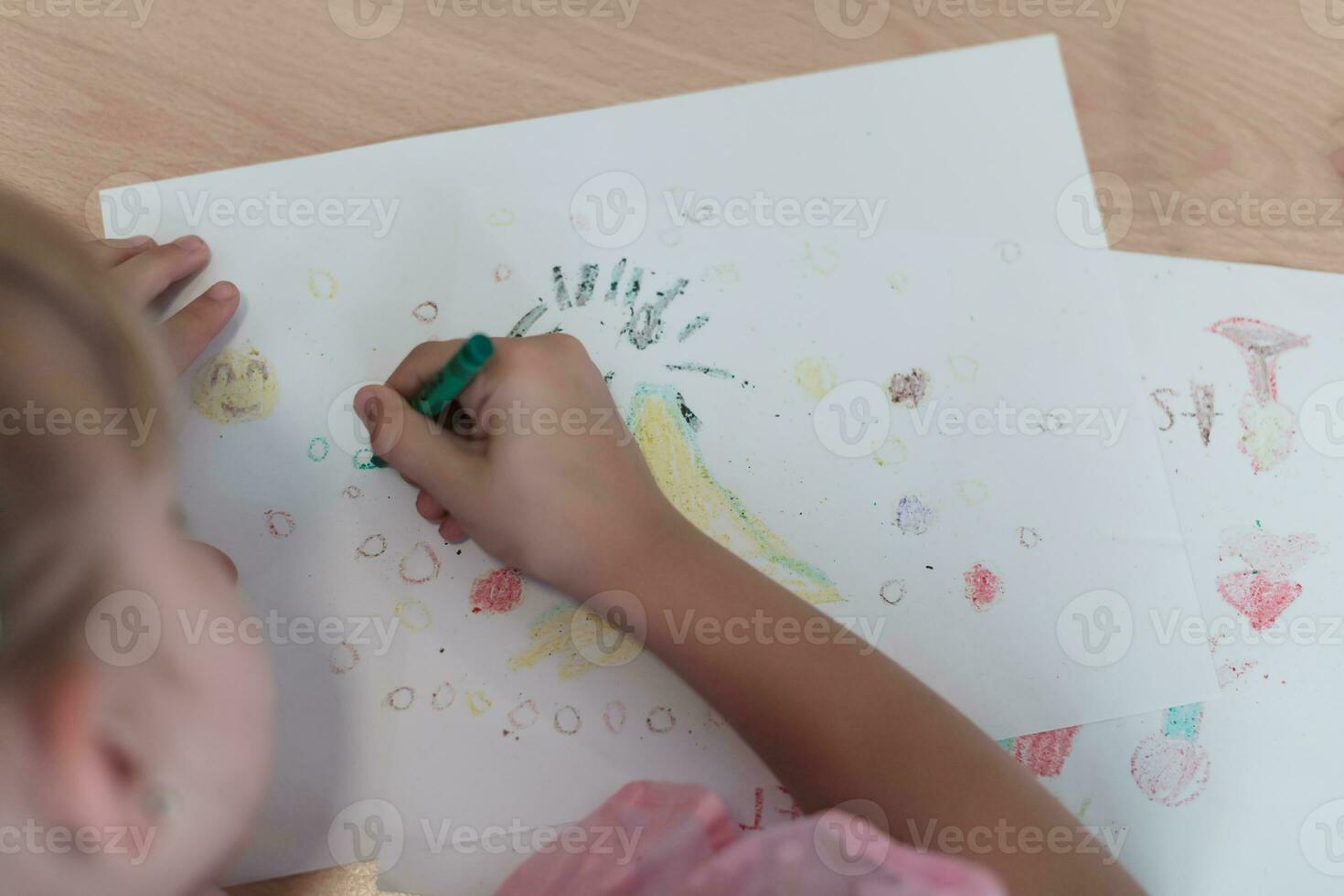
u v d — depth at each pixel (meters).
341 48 0.50
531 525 0.44
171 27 0.49
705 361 0.49
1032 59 0.52
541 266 0.49
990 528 0.48
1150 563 0.48
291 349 0.48
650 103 0.51
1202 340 0.50
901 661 0.47
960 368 0.50
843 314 0.50
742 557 0.47
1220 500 0.49
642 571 0.44
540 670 0.45
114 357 0.25
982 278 0.50
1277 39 0.53
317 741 0.44
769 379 0.49
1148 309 0.51
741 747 0.45
